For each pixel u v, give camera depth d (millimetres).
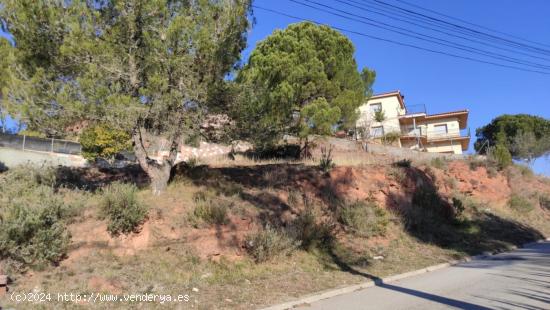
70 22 9625
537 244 19062
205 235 10312
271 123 12945
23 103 9508
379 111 39875
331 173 16906
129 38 10547
